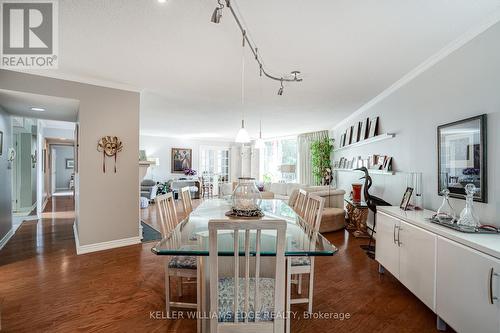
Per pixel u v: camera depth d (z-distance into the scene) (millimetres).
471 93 2137
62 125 7238
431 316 2014
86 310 2057
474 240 1576
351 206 4594
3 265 2926
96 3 1772
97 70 3002
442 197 2496
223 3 1729
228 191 6445
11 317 1949
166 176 9297
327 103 4430
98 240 3422
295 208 3127
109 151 3477
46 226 4715
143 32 2148
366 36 2178
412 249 2141
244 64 2799
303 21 1954
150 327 1865
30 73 2990
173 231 1921
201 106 4727
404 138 3250
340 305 2168
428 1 1708
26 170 6199
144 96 4070
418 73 2922
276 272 1309
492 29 1929
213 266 1274
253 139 9750
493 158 1925
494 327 1395
